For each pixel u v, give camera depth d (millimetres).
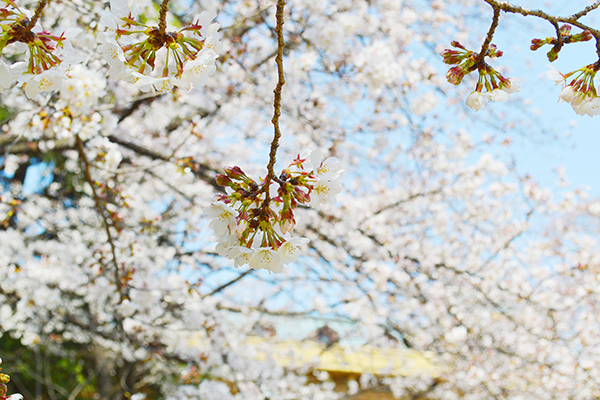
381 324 6680
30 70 1535
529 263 7086
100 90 3547
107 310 6543
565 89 1762
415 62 5438
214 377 8008
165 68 1419
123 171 4215
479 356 6980
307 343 8477
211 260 6672
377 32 5742
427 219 6672
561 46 1702
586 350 6820
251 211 1543
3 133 5621
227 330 6781
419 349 6891
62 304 6531
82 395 10648
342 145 6137
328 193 1589
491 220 7102
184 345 6777
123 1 1449
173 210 6605
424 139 6109
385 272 5949
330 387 8430
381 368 8430
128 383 8602
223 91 5809
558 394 6996
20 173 7879
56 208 6785
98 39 1414
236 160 6422
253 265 1509
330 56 5426
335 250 6336
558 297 6828
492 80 1727
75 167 6051
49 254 6199
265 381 7266
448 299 6512
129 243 5402
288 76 5578
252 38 5676
